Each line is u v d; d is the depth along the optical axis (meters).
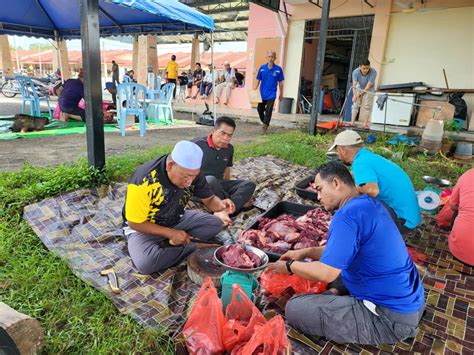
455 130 8.21
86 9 3.77
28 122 7.71
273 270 2.19
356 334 2.00
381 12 10.88
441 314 2.43
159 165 2.54
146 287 2.47
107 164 4.52
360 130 9.16
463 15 9.73
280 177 5.43
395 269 1.91
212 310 1.80
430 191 4.42
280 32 13.25
